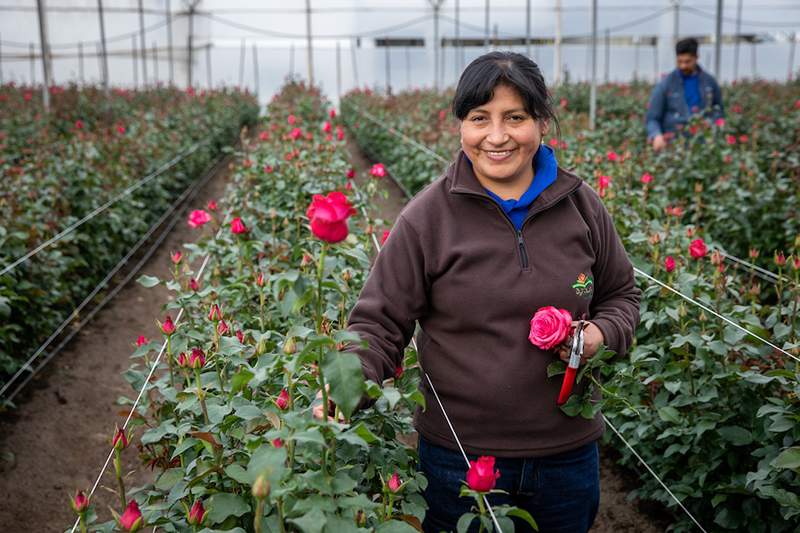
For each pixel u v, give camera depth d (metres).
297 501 1.54
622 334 2.10
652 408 3.27
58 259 5.24
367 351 1.90
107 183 6.96
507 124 1.94
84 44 20.09
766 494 2.40
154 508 1.94
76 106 13.60
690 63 7.46
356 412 1.98
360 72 24.20
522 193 2.04
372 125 12.71
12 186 5.72
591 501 2.16
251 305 3.25
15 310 4.73
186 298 2.94
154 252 8.10
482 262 2.00
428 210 2.03
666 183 6.54
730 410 2.95
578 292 2.02
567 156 6.58
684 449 2.95
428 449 2.14
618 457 4.01
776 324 3.05
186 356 2.04
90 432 4.49
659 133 7.55
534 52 23.38
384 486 1.82
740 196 5.42
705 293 3.32
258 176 5.75
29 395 4.81
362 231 3.99
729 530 3.02
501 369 2.00
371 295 2.01
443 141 8.43
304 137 7.20
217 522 1.78
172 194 9.66
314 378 1.84
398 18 23.53
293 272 1.52
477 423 2.04
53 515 3.73
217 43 24.39
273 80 24.67
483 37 23.47
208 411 2.01
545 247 2.02
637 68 23.33
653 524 3.52
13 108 12.16
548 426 2.03
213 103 15.24
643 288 3.63
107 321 6.14
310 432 1.46
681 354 2.98
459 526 1.71
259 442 1.59
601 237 2.15
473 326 2.02
